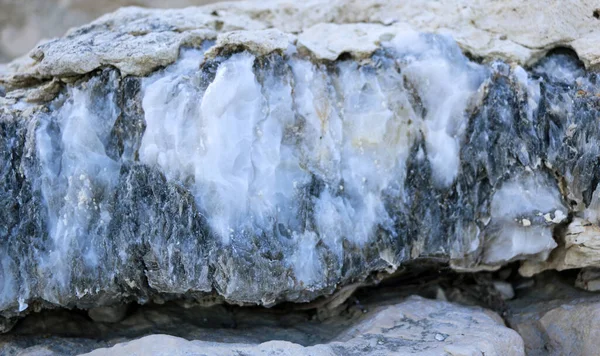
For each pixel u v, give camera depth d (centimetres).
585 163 57
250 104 55
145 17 60
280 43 56
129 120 56
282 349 54
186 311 60
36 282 56
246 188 55
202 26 59
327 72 57
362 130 57
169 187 55
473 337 55
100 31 59
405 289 62
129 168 56
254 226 55
